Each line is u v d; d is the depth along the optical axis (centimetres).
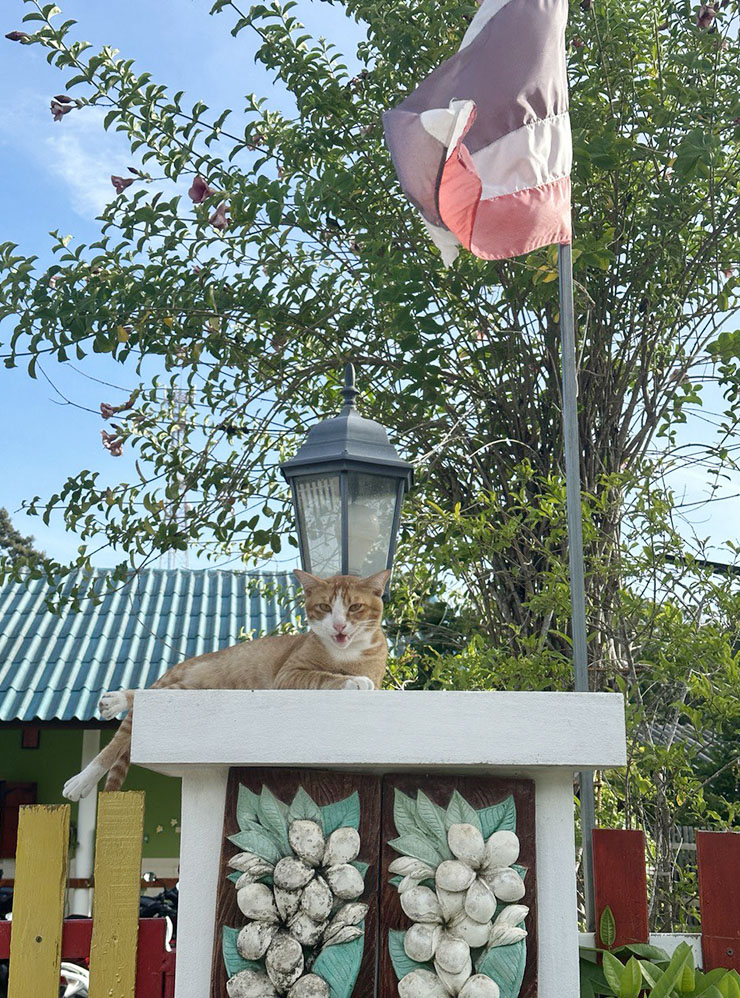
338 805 224
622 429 532
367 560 295
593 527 436
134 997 231
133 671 916
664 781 446
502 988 213
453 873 217
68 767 1022
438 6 501
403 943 217
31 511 539
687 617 458
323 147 540
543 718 222
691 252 546
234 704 223
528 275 484
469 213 360
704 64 484
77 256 533
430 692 223
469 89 365
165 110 521
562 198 371
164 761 220
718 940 272
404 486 309
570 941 223
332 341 562
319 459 294
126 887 236
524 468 483
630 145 487
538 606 435
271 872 220
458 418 541
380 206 544
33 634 982
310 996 211
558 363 535
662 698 487
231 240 542
